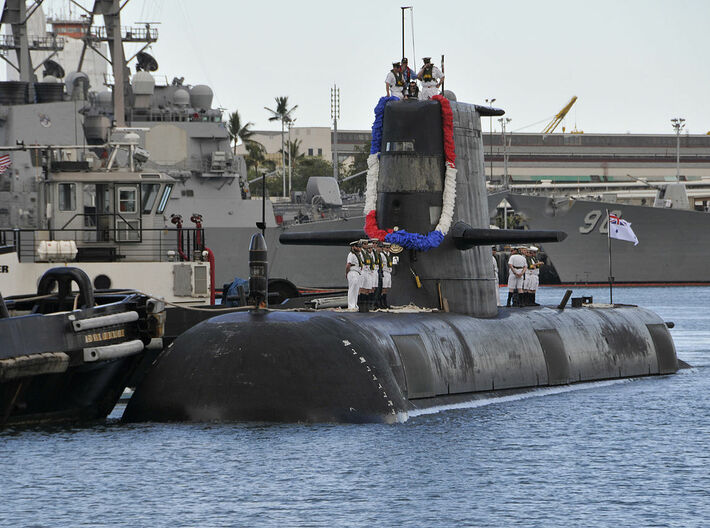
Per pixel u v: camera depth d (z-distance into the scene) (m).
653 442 61.88
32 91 171.88
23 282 89.94
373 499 48.50
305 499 48.34
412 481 51.47
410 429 61.72
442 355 69.81
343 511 46.69
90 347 60.59
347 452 55.78
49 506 47.44
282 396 59.16
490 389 73.75
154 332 65.00
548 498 49.19
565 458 57.22
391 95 78.44
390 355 65.50
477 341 73.88
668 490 50.88
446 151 75.75
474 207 79.81
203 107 191.25
